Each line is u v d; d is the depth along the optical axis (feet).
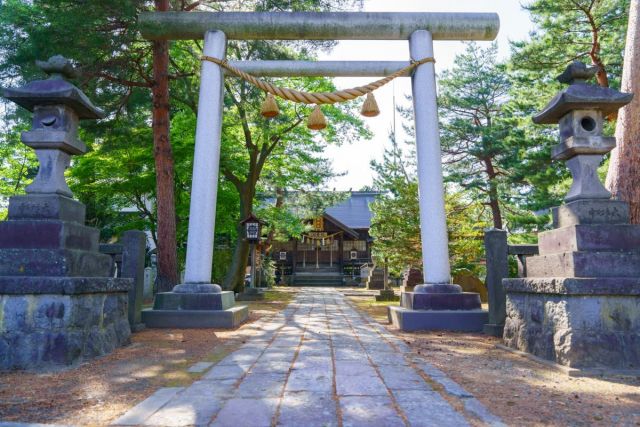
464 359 16.12
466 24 28.35
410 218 42.09
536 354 16.01
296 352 17.30
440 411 9.99
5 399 11.12
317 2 33.68
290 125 54.65
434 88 27.99
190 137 48.62
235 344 19.43
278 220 73.10
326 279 108.47
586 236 14.99
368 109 27.30
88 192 54.44
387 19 28.37
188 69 46.70
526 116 44.39
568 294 14.17
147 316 25.02
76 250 16.57
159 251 33.83
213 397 11.07
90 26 28.04
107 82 34.27
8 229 15.90
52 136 16.99
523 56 39.09
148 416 9.64
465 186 56.24
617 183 23.65
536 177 40.55
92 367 14.69
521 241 46.42
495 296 22.88
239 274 55.57
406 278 48.88
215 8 37.09
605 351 13.80
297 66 29.60
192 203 27.20
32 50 27.96
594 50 36.40
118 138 40.47
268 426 9.00
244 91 40.91
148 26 28.02
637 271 14.70
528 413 9.97
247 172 55.88
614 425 9.30
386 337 21.50
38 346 14.56
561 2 35.76
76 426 9.10
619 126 24.13
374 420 9.35
